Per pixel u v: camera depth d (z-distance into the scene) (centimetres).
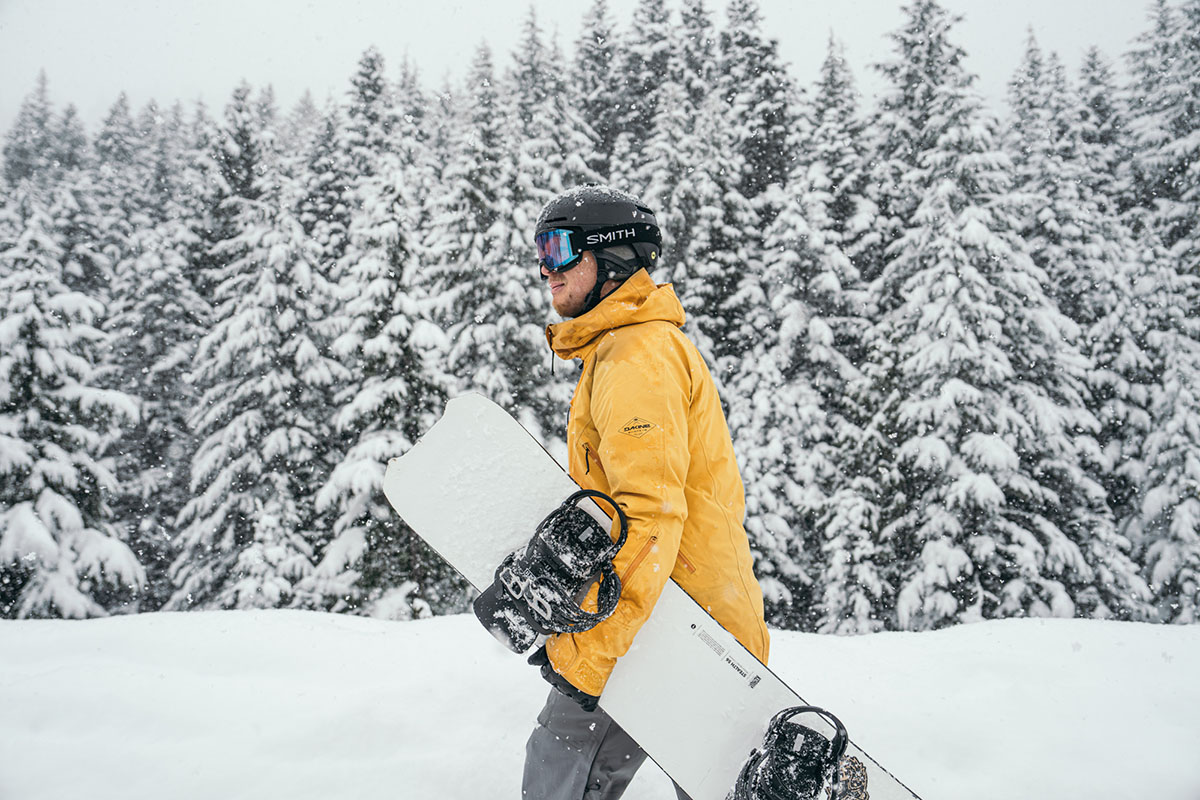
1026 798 226
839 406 1416
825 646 369
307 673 306
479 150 1416
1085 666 330
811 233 1434
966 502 1148
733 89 1784
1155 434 1399
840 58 1744
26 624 362
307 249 1528
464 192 1395
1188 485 1327
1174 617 1345
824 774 128
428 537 158
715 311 1451
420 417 1245
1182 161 1697
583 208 161
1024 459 1291
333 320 1495
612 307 153
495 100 1488
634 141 1989
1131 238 1659
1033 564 1122
